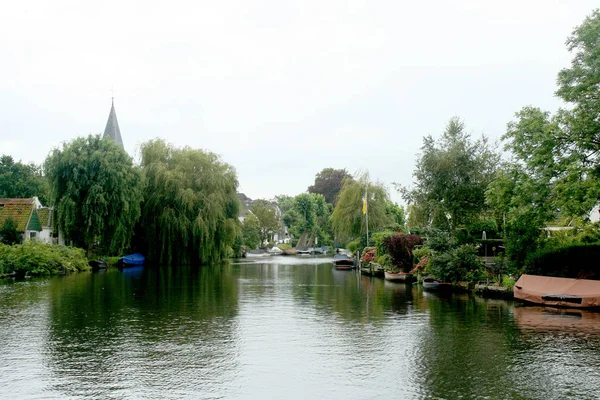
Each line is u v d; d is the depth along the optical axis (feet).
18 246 117.29
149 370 35.09
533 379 32.94
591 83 64.59
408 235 111.96
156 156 160.86
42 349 40.98
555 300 64.28
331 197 347.56
